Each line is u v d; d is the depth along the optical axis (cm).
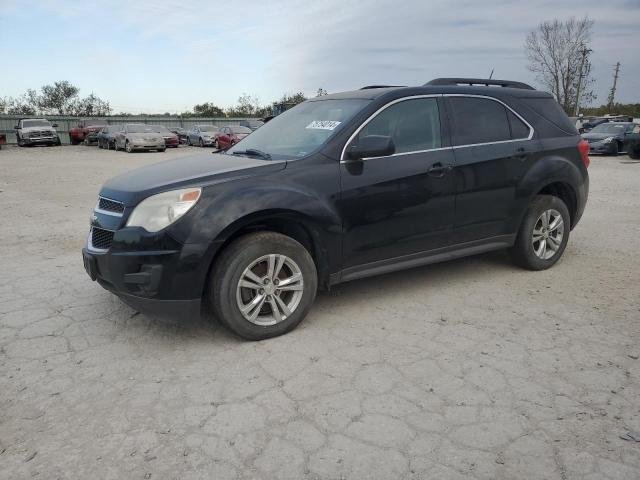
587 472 242
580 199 550
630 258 585
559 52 5388
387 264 436
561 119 544
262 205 360
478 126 481
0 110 5997
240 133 2964
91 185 1302
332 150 403
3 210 930
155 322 413
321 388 314
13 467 248
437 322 409
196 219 348
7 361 352
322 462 250
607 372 330
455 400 300
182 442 266
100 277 378
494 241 499
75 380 327
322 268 402
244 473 243
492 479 238
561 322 407
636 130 2047
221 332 393
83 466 249
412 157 434
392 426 277
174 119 4803
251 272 365
